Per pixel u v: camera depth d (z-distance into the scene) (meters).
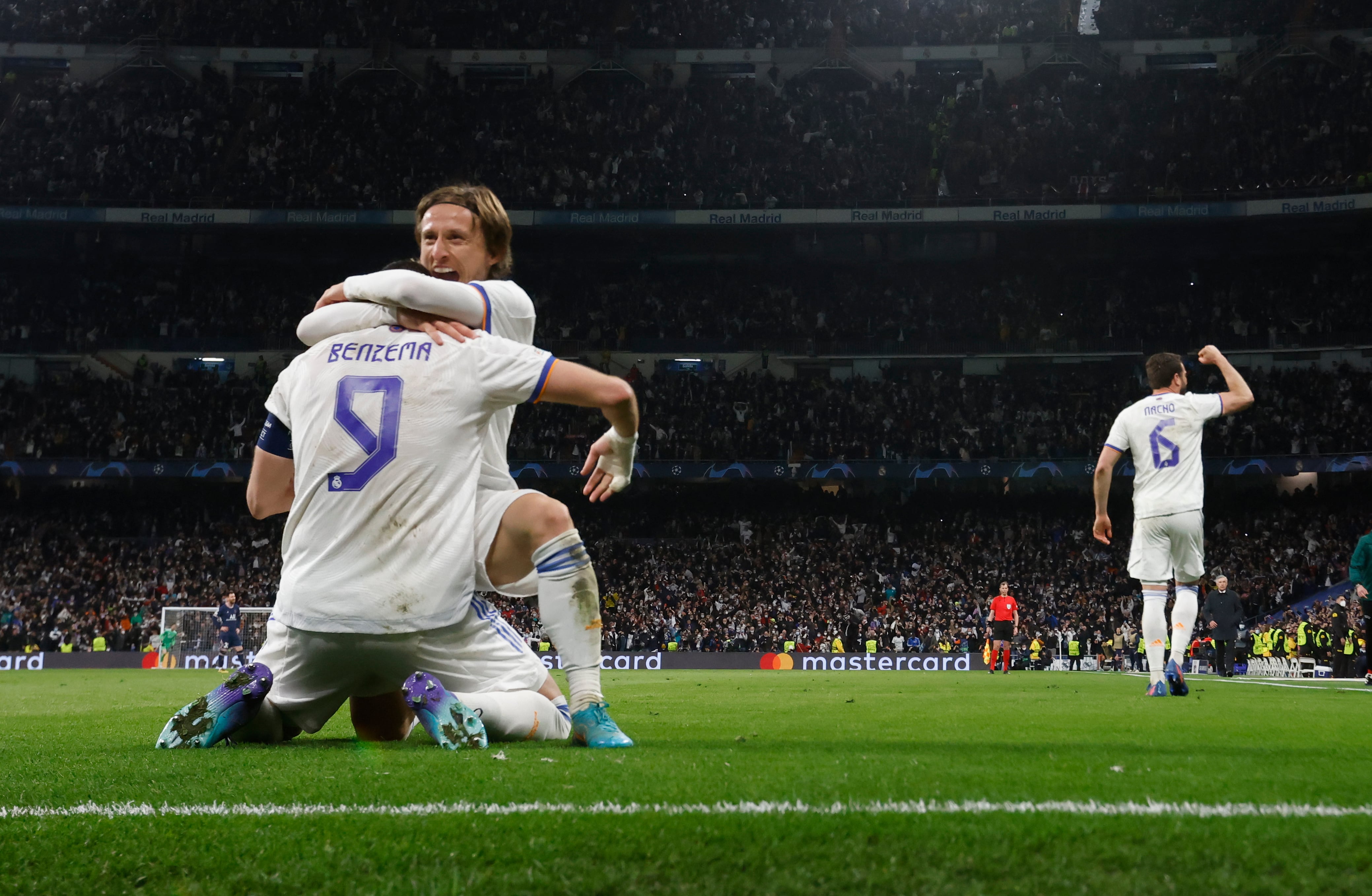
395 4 44.69
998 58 44.56
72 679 18.97
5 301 41.19
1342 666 24.25
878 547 38.25
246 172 41.91
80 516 38.88
